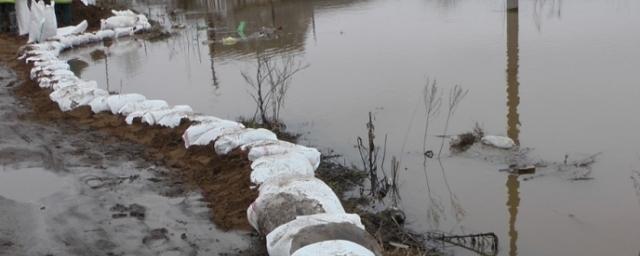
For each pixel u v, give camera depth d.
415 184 6.84
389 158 7.63
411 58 13.34
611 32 14.86
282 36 17.77
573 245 5.50
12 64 14.45
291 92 10.95
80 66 15.11
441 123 8.87
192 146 7.18
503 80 10.93
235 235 5.27
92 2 25.28
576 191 6.53
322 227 4.38
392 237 5.55
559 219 5.98
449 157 7.61
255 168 5.92
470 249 5.45
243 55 15.25
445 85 10.85
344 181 6.91
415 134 8.45
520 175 6.98
